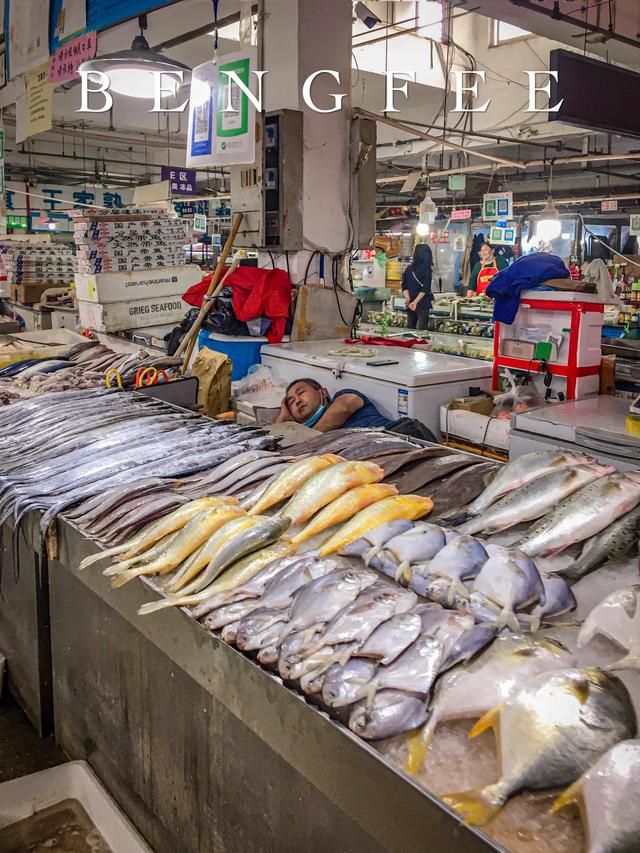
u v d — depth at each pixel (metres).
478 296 12.14
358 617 1.41
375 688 1.25
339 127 5.22
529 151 13.41
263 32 5.08
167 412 3.19
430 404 3.79
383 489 1.99
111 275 6.20
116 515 2.13
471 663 1.28
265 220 5.05
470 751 1.18
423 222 10.73
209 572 1.73
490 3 5.55
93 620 2.29
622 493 1.71
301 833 1.53
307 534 1.87
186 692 1.86
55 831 2.03
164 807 2.06
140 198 13.68
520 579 1.44
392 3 9.27
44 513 2.26
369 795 1.16
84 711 2.44
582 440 2.87
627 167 13.41
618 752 1.05
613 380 3.78
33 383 4.09
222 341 4.78
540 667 1.25
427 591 1.54
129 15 4.24
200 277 6.68
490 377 4.06
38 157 17.28
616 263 12.90
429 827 1.06
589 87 5.79
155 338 5.96
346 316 5.33
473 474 2.13
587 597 1.54
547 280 3.86
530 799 1.08
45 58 5.05
